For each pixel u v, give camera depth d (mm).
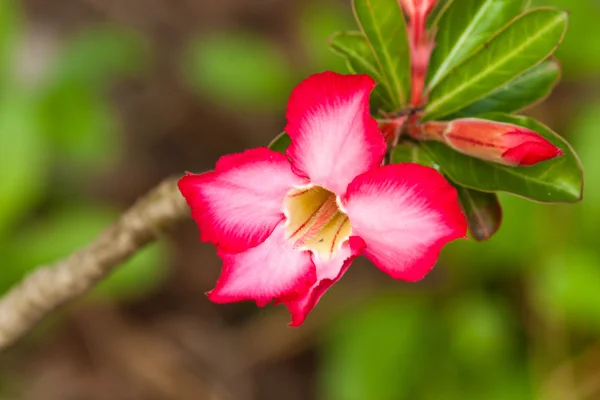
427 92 448
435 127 434
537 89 454
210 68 747
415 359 676
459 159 436
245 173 418
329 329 769
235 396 777
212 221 419
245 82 745
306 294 419
